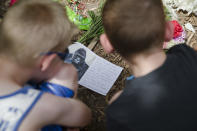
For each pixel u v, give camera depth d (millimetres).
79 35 1980
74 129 1403
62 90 1365
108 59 1884
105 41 1150
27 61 1065
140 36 984
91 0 2166
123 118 1009
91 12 1979
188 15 2131
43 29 1042
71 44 1841
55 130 1323
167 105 967
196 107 971
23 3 1079
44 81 1346
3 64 1070
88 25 1984
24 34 1018
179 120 961
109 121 1056
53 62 1229
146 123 977
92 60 1808
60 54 1187
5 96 1032
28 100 1056
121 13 993
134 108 997
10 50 1040
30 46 1031
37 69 1136
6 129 995
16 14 1041
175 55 1084
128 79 1160
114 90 1756
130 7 990
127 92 1030
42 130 1268
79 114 1277
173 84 982
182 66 1027
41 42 1046
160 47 1050
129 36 993
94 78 1751
